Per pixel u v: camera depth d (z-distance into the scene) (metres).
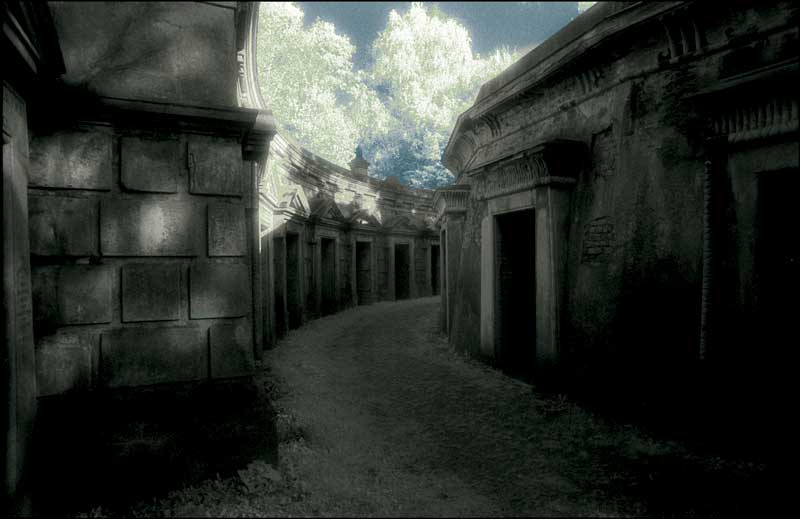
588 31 5.40
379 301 17.81
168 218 3.70
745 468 3.76
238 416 3.77
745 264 4.05
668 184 4.77
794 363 3.77
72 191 3.48
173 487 3.52
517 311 7.61
